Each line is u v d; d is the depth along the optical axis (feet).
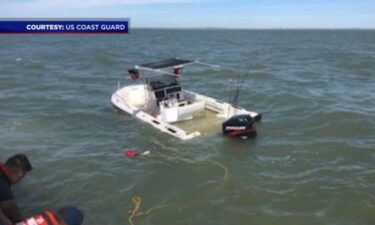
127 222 25.38
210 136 40.63
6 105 56.13
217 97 62.80
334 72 92.38
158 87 46.34
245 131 39.19
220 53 152.35
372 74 88.53
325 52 156.87
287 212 26.35
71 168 33.68
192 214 26.25
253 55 142.61
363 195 28.37
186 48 183.21
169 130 41.83
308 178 31.30
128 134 42.60
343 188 29.45
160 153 37.04
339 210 26.50
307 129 43.93
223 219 25.58
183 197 28.55
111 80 81.51
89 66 105.19
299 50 169.07
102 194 29.09
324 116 48.08
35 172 32.65
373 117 47.39
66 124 46.88
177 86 46.98
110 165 34.37
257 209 26.76
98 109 53.98
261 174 32.19
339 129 43.55
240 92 64.64
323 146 38.32
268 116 50.01
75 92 67.26
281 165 33.99
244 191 29.27
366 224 24.93
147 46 196.44
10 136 41.96
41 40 242.99
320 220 25.36
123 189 29.86
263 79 79.87
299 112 51.01
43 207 27.14
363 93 65.05
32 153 37.01
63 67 102.42
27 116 50.19
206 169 33.27
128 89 55.98
